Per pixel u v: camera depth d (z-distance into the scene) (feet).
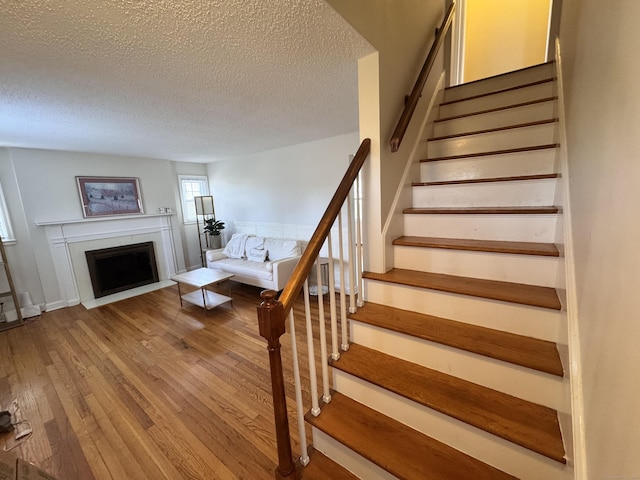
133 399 6.47
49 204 12.53
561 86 5.38
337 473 3.95
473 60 12.26
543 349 3.66
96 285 13.92
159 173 16.49
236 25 3.97
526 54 11.28
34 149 12.01
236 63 5.09
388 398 4.05
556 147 5.36
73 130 9.05
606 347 1.90
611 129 2.11
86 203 13.62
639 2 1.68
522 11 11.16
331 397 4.51
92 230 13.83
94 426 5.72
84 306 12.77
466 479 3.20
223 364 7.79
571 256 3.26
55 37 4.06
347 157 12.30
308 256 3.79
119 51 4.53
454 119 7.36
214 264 15.34
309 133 11.47
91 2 3.36
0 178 11.46
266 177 16.02
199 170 19.70
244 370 7.47
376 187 5.23
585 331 2.49
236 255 16.01
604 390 1.89
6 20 3.60
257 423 5.66
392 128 5.50
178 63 5.00
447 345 3.96
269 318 3.21
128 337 9.55
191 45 4.43
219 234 18.22
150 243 16.08
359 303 5.19
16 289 11.90
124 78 5.51
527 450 3.04
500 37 11.65
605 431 1.82
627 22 1.90
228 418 5.81
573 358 2.71
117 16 3.66
